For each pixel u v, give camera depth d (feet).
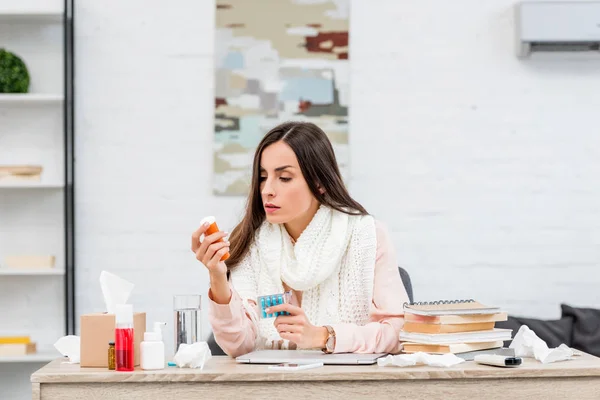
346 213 7.03
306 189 6.63
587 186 12.04
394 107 11.99
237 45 11.92
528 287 11.95
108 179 11.91
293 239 7.18
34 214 11.90
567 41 11.44
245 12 11.93
